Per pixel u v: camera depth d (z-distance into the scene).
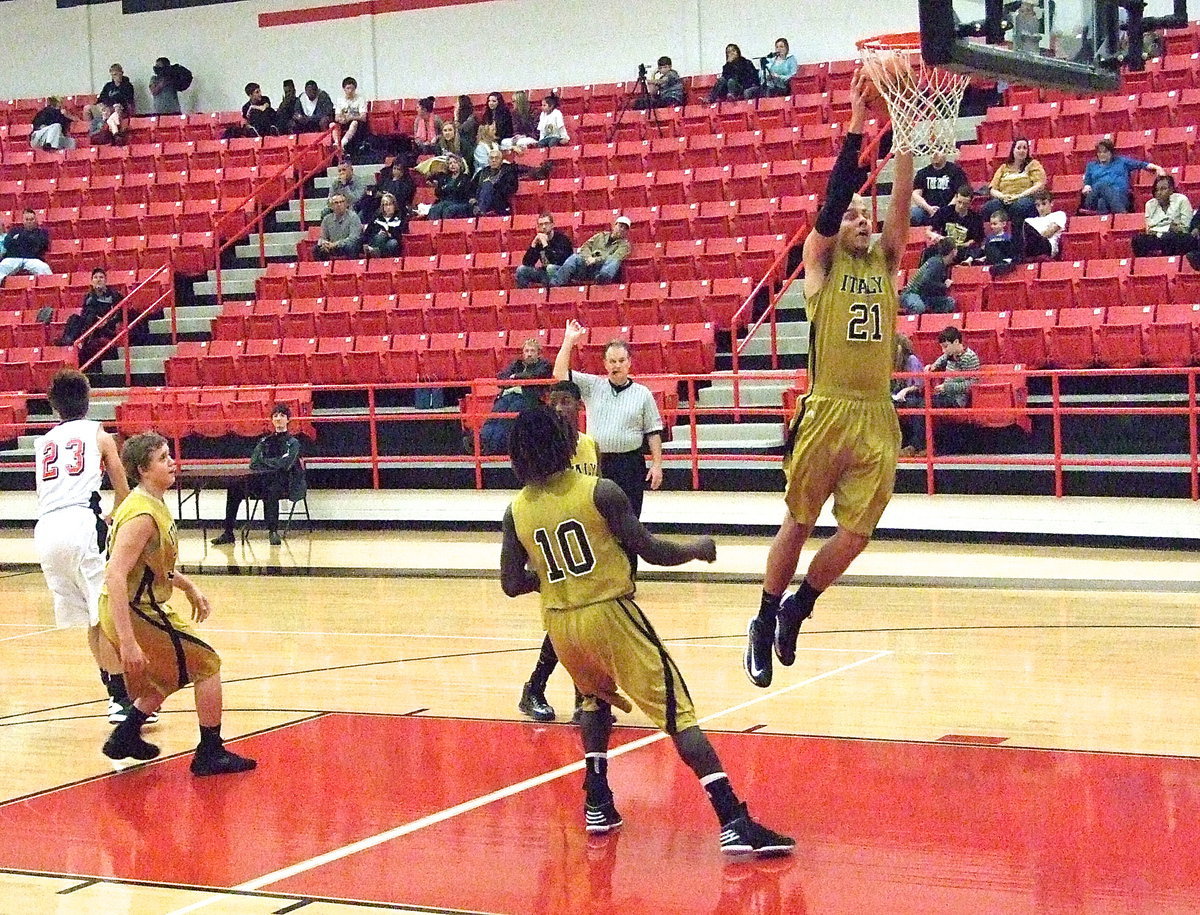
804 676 8.80
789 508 5.94
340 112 21.80
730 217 17.30
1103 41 7.95
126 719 7.31
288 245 19.95
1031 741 7.15
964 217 15.70
